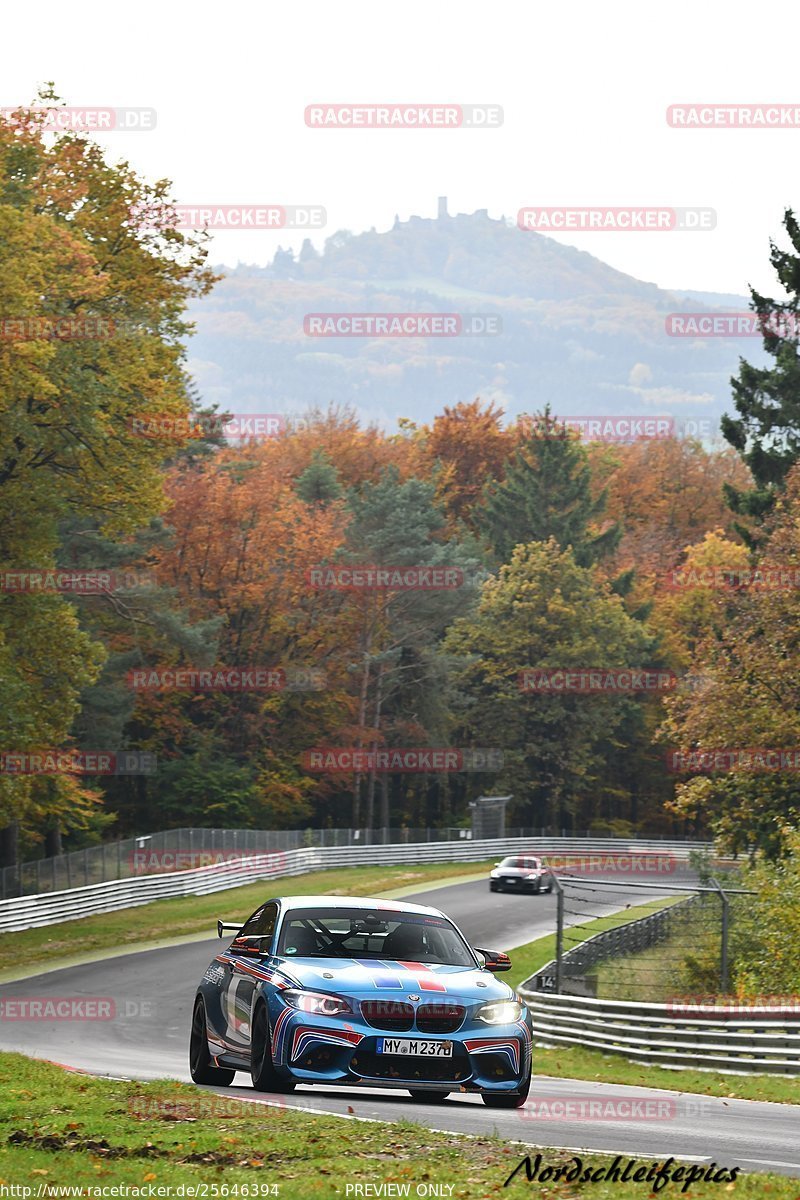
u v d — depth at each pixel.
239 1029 35.38
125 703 183.25
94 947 110.94
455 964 35.62
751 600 115.25
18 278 96.50
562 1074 57.00
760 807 113.25
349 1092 38.31
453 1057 32.75
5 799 112.19
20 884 123.56
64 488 114.88
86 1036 64.88
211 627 189.50
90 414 107.31
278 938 35.50
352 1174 25.02
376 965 34.06
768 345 163.12
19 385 99.19
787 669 110.81
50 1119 31.53
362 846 192.62
